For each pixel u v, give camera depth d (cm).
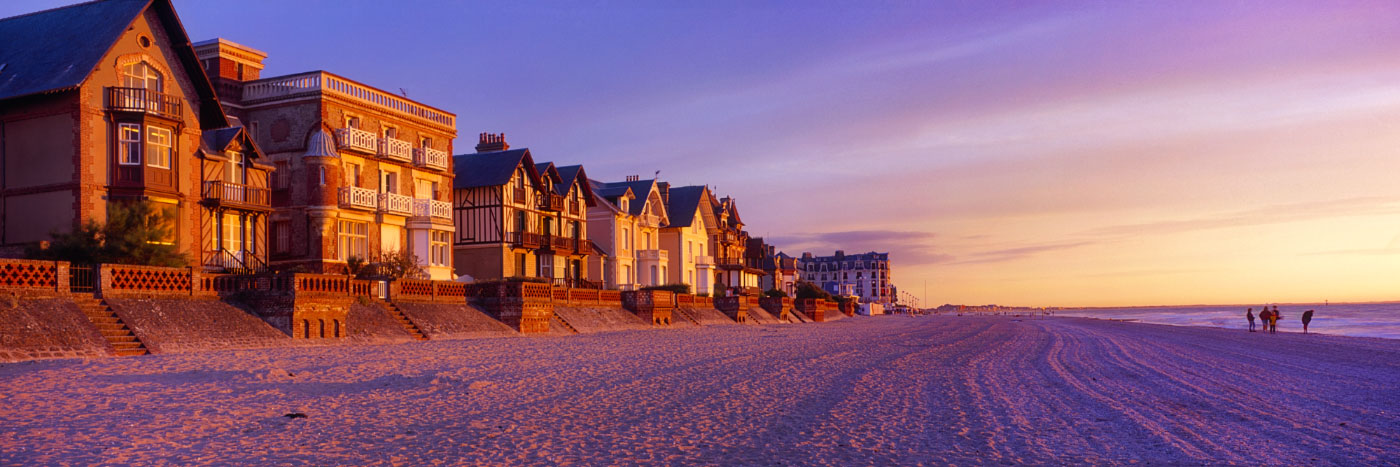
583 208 6266
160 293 2372
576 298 4419
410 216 4434
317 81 3944
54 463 859
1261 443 1103
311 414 1214
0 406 1198
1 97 2988
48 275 2097
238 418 1159
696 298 5869
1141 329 6575
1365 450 1063
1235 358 2906
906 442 1080
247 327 2464
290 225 3959
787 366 2175
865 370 2103
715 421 1230
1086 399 1569
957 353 2869
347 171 4072
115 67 3039
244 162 3628
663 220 7544
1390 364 2675
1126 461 973
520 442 1033
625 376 1850
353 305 2962
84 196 2930
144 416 1148
